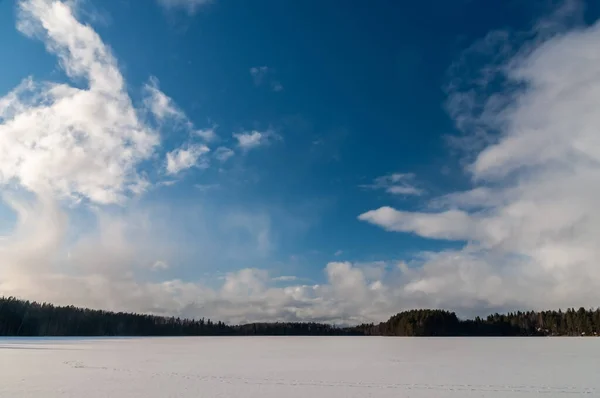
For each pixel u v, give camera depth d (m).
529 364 22.16
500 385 15.05
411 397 12.88
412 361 24.67
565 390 13.98
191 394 13.34
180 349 37.84
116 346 42.09
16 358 26.19
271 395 13.17
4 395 13.28
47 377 17.30
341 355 30.20
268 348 40.72
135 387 14.69
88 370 19.69
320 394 13.34
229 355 30.03
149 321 108.75
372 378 16.92
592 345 41.12
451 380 16.33
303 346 45.03
